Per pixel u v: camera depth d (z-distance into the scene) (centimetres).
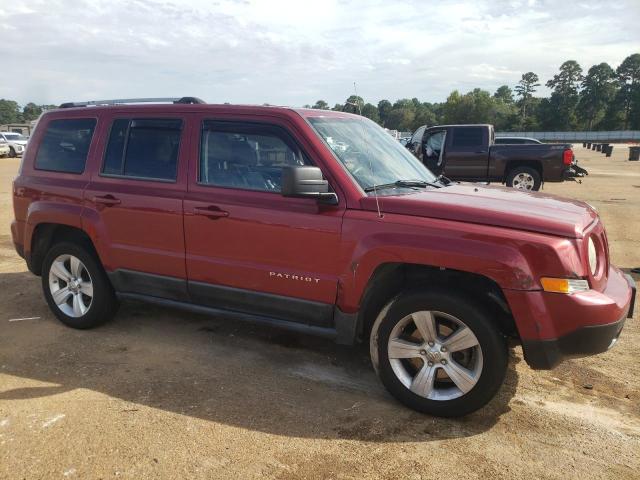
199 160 408
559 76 12825
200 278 409
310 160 369
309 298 369
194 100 443
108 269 451
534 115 13375
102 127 457
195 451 302
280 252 373
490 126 1403
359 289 348
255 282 386
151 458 295
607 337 312
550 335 307
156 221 419
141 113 439
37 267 506
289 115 383
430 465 293
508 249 309
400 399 350
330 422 334
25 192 491
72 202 461
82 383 382
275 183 380
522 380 395
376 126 480
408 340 348
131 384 381
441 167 1434
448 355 333
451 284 340
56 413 340
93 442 309
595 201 1368
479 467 292
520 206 348
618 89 12600
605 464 297
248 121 395
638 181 1981
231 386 380
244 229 383
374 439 317
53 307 491
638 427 336
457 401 331
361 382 389
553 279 304
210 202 396
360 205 351
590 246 324
